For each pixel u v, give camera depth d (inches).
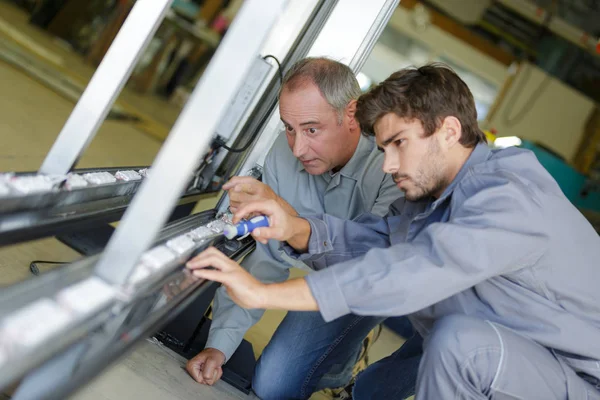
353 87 67.9
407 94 49.6
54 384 27.9
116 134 181.8
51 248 82.1
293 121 66.3
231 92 34.5
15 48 219.8
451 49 356.8
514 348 50.6
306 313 73.9
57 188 45.6
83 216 47.1
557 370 51.9
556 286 51.9
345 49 76.8
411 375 72.3
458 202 51.1
